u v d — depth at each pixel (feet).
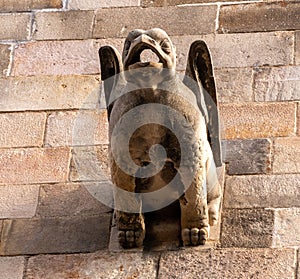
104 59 29.84
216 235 29.48
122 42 34.63
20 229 30.42
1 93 33.53
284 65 33.19
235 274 28.66
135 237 29.27
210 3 34.99
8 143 32.32
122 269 29.14
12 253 29.91
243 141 31.45
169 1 35.22
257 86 32.73
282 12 34.45
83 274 29.25
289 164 30.78
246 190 30.37
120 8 35.32
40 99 33.35
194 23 34.58
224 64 33.45
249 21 34.37
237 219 29.78
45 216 30.66
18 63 34.35
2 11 35.68
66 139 32.32
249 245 29.22
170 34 34.45
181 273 28.84
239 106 32.30
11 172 31.65
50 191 31.19
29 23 35.35
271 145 31.24
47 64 34.24
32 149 32.12
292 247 29.01
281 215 29.73
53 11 35.53
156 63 28.30
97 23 35.12
